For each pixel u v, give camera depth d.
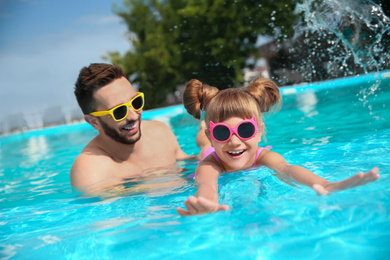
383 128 3.40
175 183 2.45
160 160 3.05
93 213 2.02
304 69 13.41
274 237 1.39
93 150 2.84
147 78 18.89
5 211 2.35
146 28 19.20
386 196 1.60
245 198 1.87
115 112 2.60
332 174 2.10
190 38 18.28
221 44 16.88
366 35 9.88
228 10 16.41
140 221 1.76
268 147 2.77
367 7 9.59
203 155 2.92
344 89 8.00
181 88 18.19
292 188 1.94
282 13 15.34
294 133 3.98
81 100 2.69
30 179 3.63
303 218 1.51
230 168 2.42
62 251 1.53
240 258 1.27
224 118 2.29
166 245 1.44
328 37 12.10
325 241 1.31
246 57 17.06
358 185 1.72
